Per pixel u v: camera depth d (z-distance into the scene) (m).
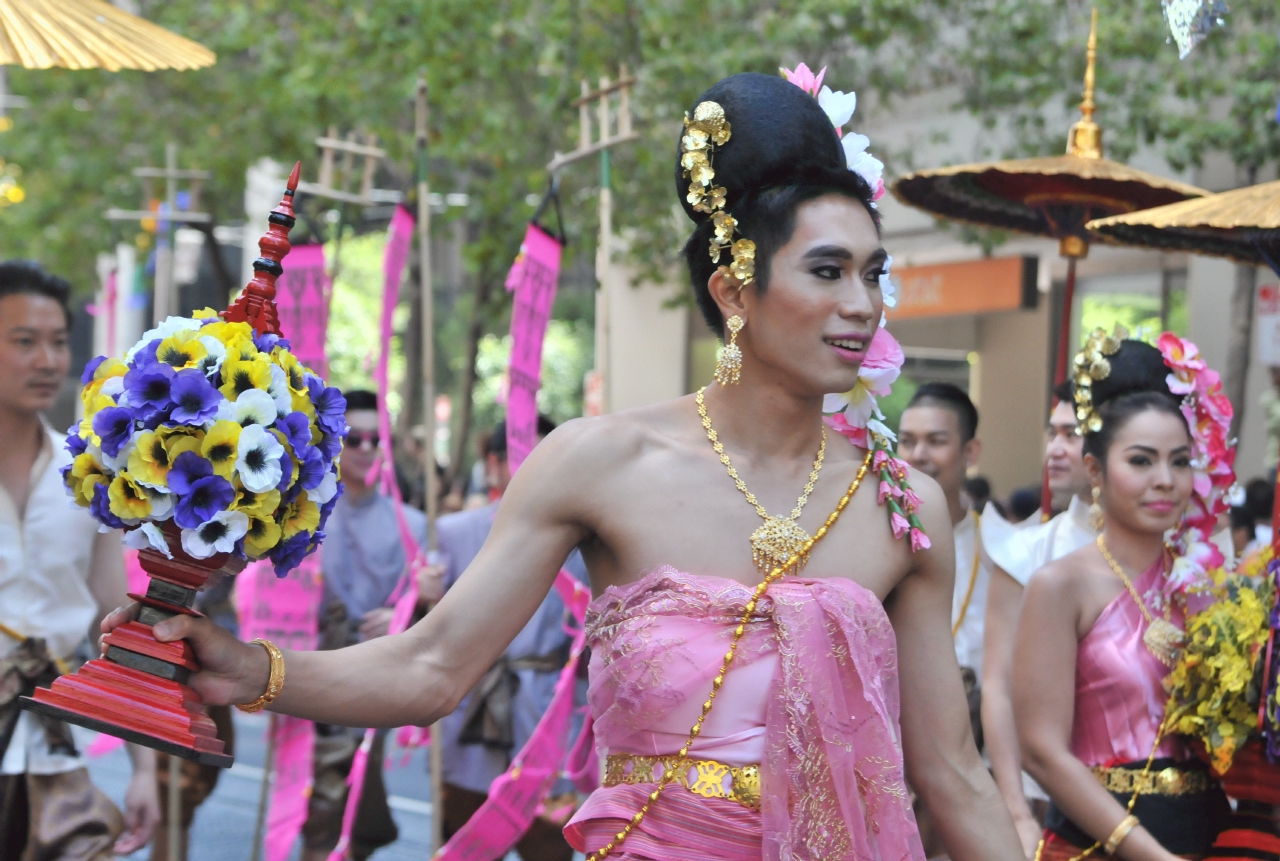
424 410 5.38
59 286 3.96
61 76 15.09
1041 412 14.66
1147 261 13.06
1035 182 4.86
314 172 15.03
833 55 11.85
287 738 5.48
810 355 2.17
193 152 14.64
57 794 3.89
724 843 2.11
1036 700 3.43
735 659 2.13
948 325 15.71
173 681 1.96
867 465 2.33
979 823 2.36
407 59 11.84
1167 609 3.48
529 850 5.55
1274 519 3.32
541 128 12.87
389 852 7.32
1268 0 9.66
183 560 2.00
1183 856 3.38
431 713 2.16
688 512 2.21
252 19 13.23
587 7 11.17
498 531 2.24
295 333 5.48
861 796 2.15
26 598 3.91
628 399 18.61
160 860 5.60
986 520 4.14
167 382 1.97
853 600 2.17
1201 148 10.32
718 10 11.56
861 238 2.18
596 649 2.22
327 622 5.73
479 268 14.52
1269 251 3.64
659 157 12.41
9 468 3.93
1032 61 11.09
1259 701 3.25
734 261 2.20
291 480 2.01
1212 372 3.59
